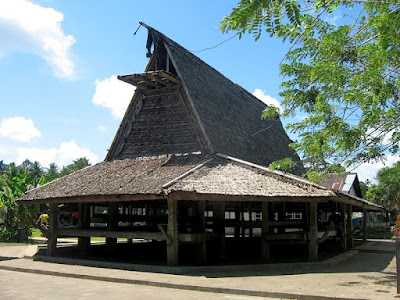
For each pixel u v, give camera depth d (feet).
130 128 53.67
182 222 45.27
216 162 43.70
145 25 51.24
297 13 16.66
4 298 25.58
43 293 27.14
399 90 25.03
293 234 41.63
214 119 51.75
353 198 48.93
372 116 25.48
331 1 18.51
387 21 21.50
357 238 83.10
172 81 50.19
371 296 24.16
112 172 47.39
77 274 34.22
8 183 78.95
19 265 40.52
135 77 49.29
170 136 50.08
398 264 24.49
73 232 45.50
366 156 27.76
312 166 31.12
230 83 69.77
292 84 31.63
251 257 48.49
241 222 44.73
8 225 77.10
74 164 211.20
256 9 15.75
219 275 32.96
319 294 24.82
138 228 50.62
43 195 45.09
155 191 35.19
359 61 26.50
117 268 37.70
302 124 29.94
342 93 27.27
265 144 65.00
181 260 45.60
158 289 28.50
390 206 110.11
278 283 29.01
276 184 38.68
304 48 28.86
